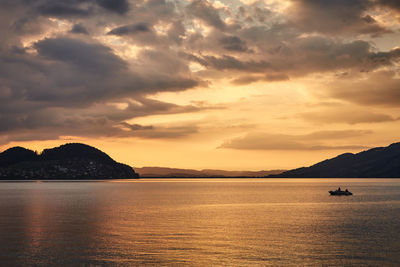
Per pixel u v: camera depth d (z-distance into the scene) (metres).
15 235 63.78
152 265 44.72
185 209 116.75
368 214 101.75
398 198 175.62
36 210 110.81
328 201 156.00
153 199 168.00
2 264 45.00
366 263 46.12
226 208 121.12
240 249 53.09
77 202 146.00
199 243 57.28
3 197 179.25
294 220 87.38
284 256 49.22
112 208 119.00
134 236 63.16
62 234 64.94
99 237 62.03
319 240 60.19
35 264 44.97
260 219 89.06
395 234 66.25
